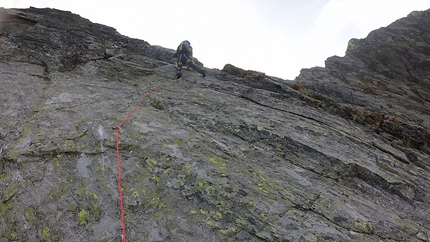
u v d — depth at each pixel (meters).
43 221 6.81
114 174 7.92
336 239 7.18
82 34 16.69
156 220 7.02
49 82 11.97
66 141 8.59
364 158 11.25
